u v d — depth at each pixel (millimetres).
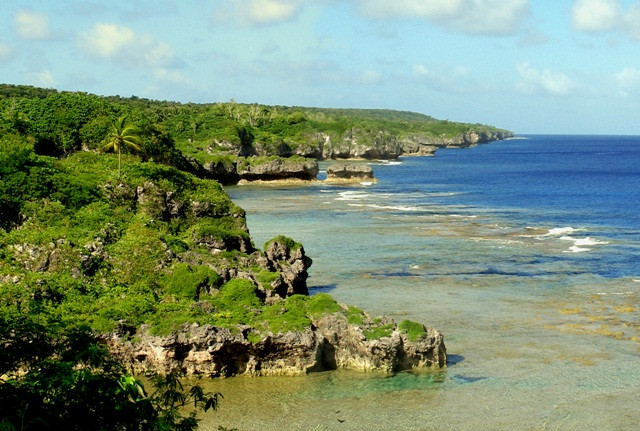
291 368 40469
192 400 35781
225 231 56031
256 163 174375
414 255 75750
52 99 125812
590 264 70375
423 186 166125
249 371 40094
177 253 51312
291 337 40000
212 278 47312
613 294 58906
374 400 36656
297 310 43125
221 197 75812
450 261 72500
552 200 130875
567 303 56156
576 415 34719
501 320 51531
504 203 126500
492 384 38938
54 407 15531
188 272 47219
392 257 74688
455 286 62000
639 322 50844
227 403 36062
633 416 34594
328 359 41625
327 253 77062
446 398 36938
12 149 65312
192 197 72312
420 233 90500
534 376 40125
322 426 33344
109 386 16250
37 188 58062
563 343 46188
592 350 44781
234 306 44312
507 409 35438
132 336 39938
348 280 64500
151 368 39500
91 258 48281
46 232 50594
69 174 65250
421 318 52000
